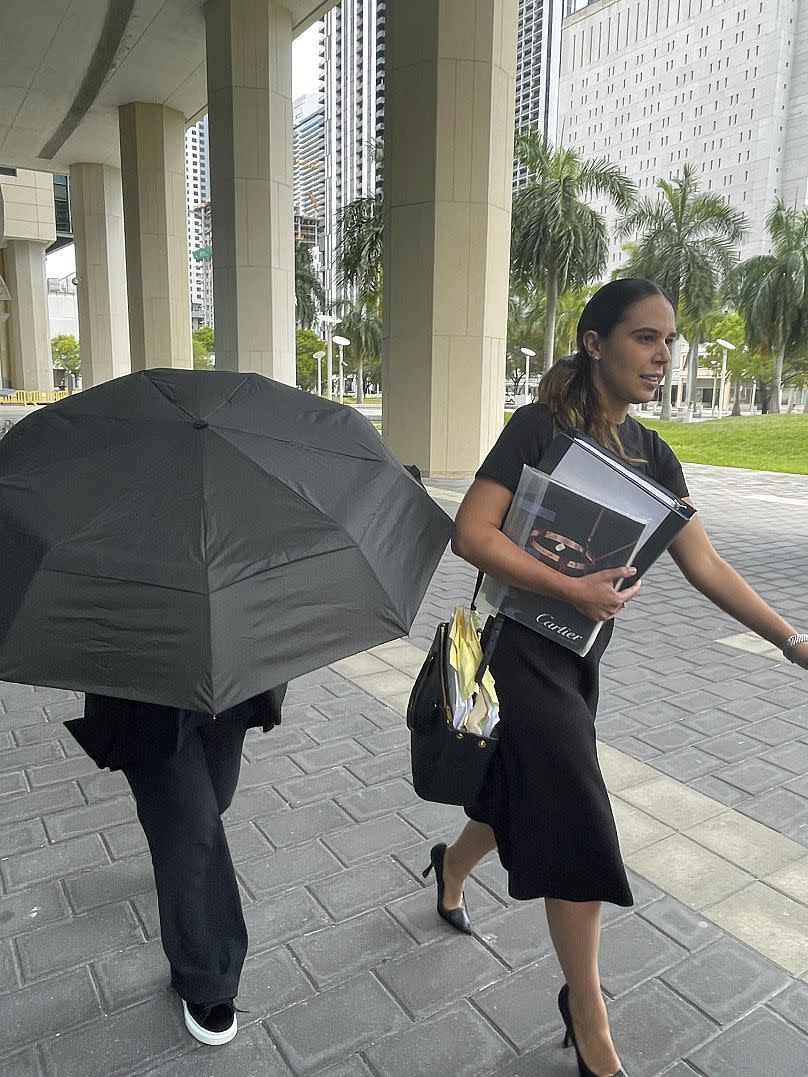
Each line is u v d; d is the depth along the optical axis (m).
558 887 1.58
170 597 1.37
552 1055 1.86
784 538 8.59
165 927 1.85
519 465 1.65
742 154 97.19
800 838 2.79
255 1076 1.79
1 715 3.77
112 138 27.02
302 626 1.46
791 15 92.44
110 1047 1.87
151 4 17.56
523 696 1.62
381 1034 1.91
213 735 1.98
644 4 105.44
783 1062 1.84
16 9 17.98
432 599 6.02
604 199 90.31
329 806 2.97
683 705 3.98
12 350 47.84
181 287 24.70
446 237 12.26
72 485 1.51
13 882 2.51
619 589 1.53
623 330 1.59
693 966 2.15
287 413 1.77
